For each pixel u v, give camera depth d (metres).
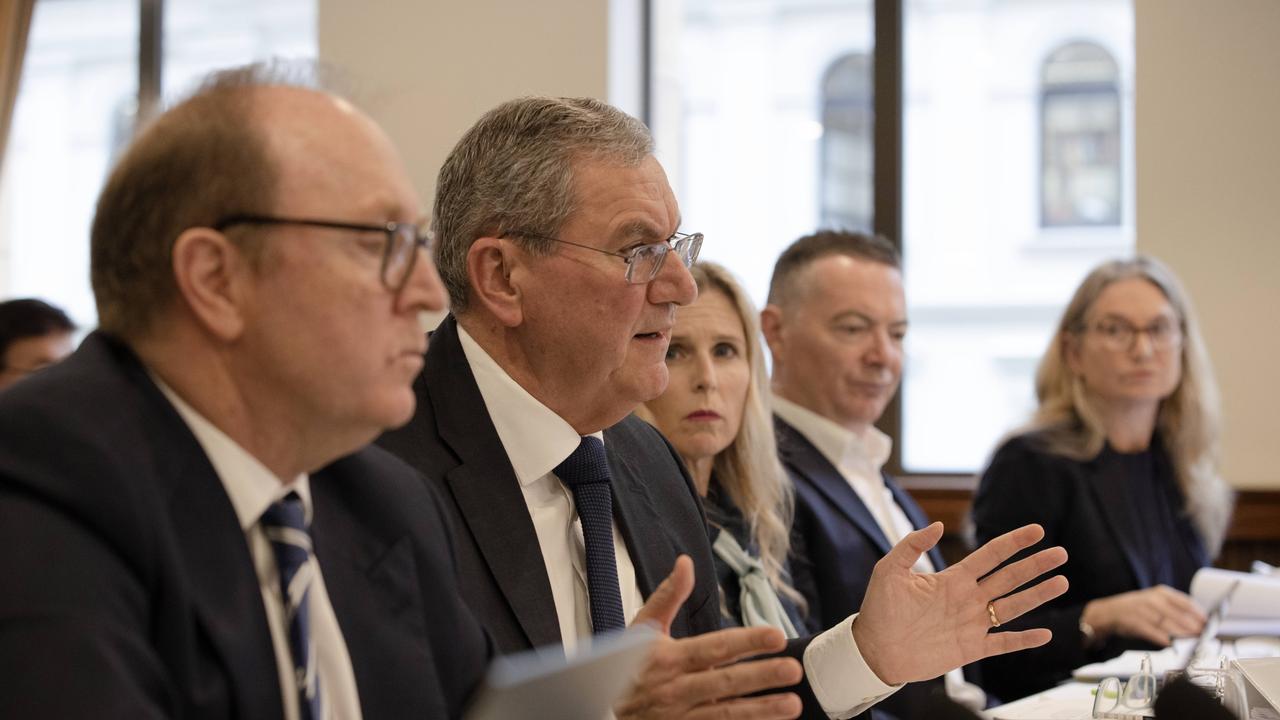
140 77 7.97
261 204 1.45
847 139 7.58
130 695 1.23
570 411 2.35
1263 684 2.42
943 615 2.29
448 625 1.77
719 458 3.44
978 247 7.47
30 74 8.30
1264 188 6.18
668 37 7.43
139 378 1.45
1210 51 6.23
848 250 4.21
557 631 2.15
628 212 2.29
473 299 2.34
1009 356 7.45
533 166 2.30
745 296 3.41
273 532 1.53
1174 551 4.93
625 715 1.74
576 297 2.28
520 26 6.95
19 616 1.23
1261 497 6.05
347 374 1.48
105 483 1.33
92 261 1.50
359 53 7.13
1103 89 7.42
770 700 1.75
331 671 1.56
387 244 1.49
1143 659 2.60
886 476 4.37
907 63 7.19
